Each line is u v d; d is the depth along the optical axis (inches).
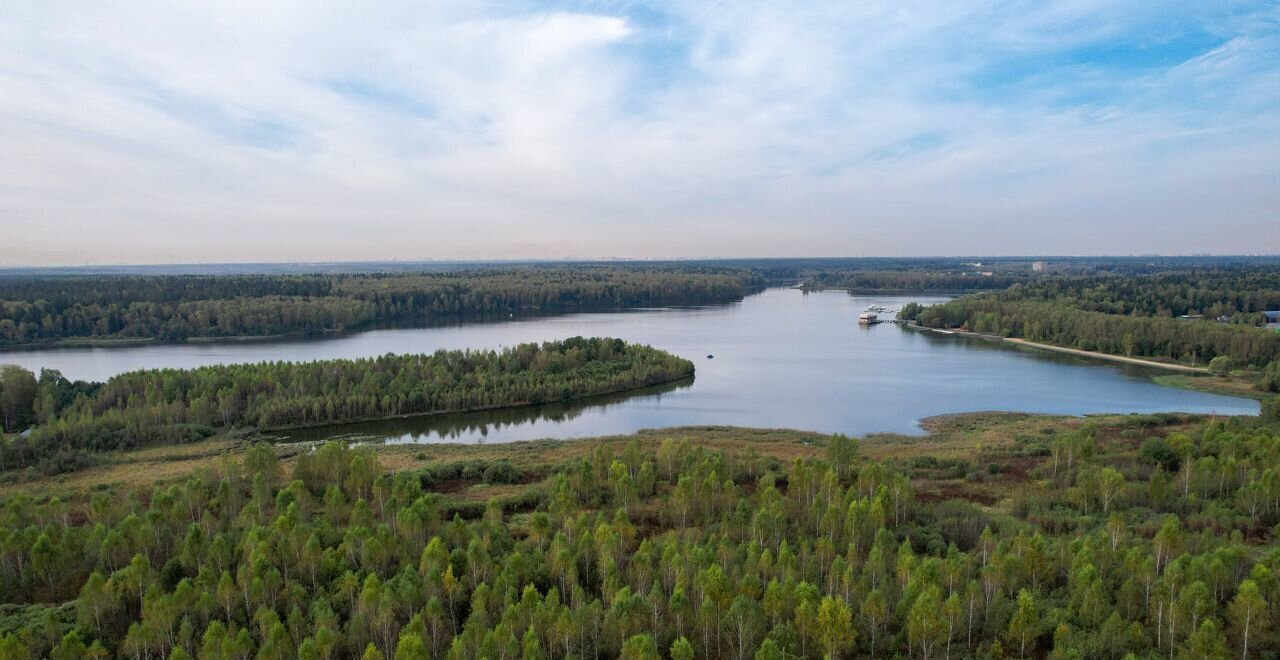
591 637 2242.9
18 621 2300.7
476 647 2106.3
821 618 2143.2
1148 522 2987.2
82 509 3457.2
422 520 2881.4
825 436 5187.0
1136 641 2134.6
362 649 2214.6
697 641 2266.2
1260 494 3046.3
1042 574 2511.1
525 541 2918.3
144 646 2145.7
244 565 2491.4
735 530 2938.0
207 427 5329.7
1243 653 2117.4
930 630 2142.0
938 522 3068.4
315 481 3727.9
